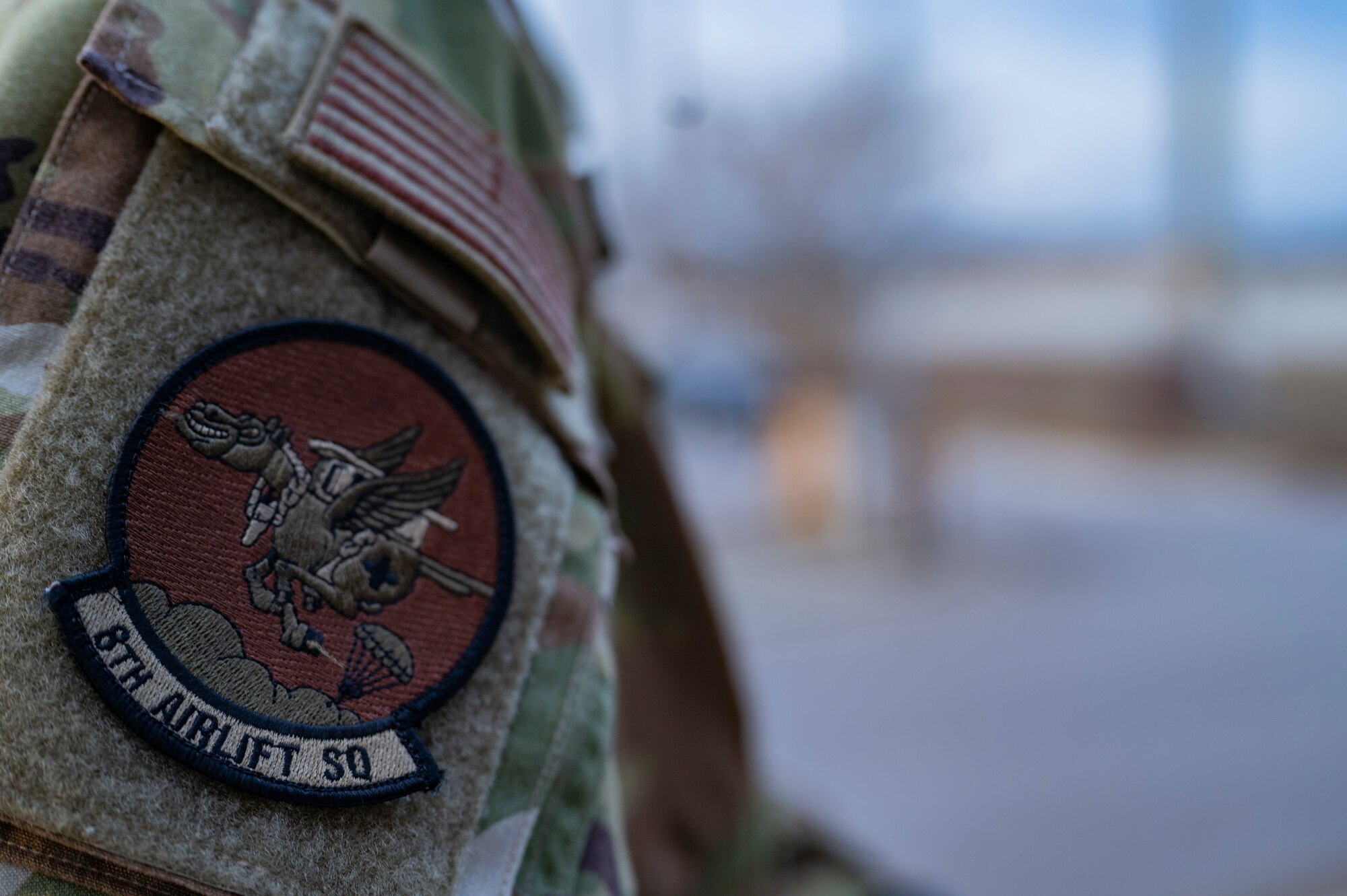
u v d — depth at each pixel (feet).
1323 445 28.94
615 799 1.80
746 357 23.31
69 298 1.36
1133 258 48.34
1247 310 33.68
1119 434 33.27
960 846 8.27
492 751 1.50
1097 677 11.97
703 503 19.90
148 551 1.28
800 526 17.65
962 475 25.22
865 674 12.02
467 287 1.67
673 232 20.08
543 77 2.39
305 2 1.63
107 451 1.30
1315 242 43.11
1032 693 11.44
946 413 32.53
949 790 9.23
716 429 24.38
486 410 1.67
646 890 2.84
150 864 1.21
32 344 1.34
